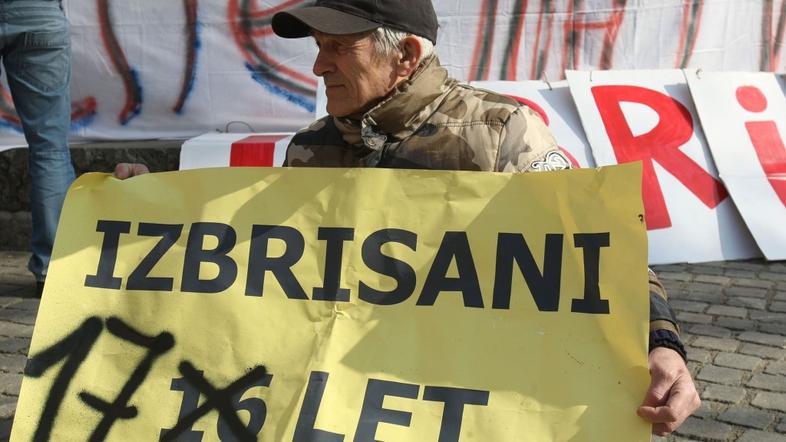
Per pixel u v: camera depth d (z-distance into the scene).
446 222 1.79
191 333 1.83
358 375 1.73
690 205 4.82
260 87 5.35
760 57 5.43
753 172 4.91
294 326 1.80
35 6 4.10
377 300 1.79
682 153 4.92
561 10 5.28
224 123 5.41
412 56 1.87
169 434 1.77
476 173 1.79
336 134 2.05
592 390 1.63
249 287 1.84
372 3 1.83
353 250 1.82
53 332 1.87
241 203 1.89
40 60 4.16
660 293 1.74
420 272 1.78
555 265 1.71
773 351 3.61
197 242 1.89
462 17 5.28
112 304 1.87
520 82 5.14
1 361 3.65
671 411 1.53
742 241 4.81
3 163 5.17
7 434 3.07
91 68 5.36
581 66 5.35
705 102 5.05
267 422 1.73
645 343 1.61
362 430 1.69
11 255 5.13
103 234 1.92
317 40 1.92
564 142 4.91
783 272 4.57
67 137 4.37
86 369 1.84
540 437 1.62
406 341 1.74
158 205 1.92
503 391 1.67
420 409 1.69
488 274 1.75
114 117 5.43
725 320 3.96
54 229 4.34
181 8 5.28
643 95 5.07
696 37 5.36
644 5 5.30
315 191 1.87
